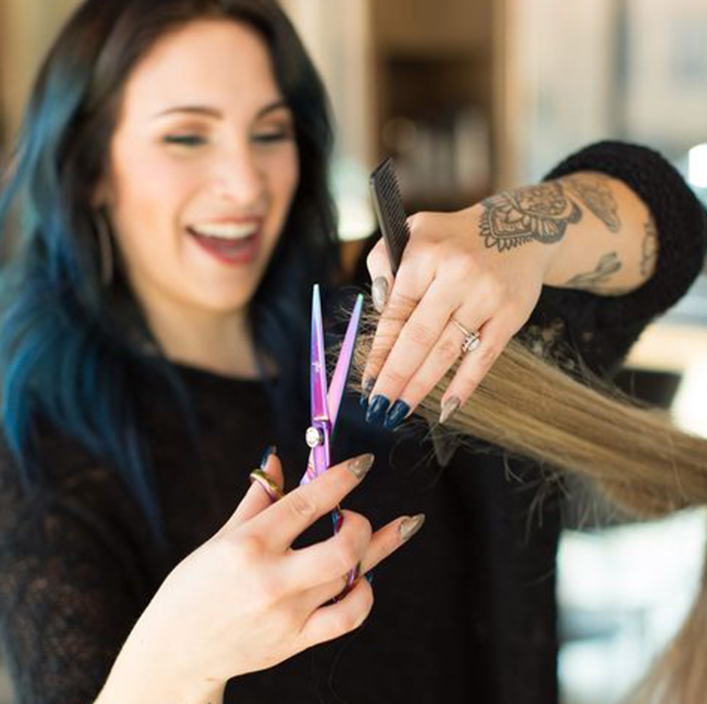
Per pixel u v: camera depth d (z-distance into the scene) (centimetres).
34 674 90
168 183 109
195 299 113
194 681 65
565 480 98
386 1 338
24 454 100
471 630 107
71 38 110
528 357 77
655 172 88
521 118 356
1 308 114
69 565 94
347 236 151
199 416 109
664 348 294
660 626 192
